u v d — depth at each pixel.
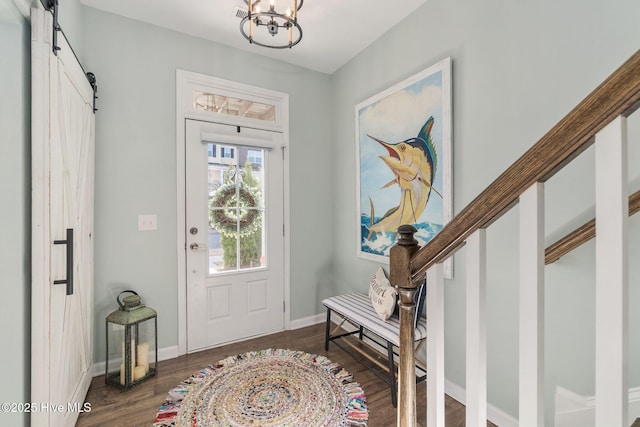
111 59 2.23
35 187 1.21
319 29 2.45
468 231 0.71
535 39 1.52
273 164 2.94
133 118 2.30
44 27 1.22
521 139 1.58
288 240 3.02
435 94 2.02
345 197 3.04
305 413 1.76
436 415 0.81
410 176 2.23
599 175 0.49
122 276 2.27
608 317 0.48
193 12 2.25
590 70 1.34
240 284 2.77
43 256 1.22
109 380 2.04
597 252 0.50
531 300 0.59
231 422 1.68
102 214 2.19
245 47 2.72
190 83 2.56
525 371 0.60
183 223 2.50
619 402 0.47
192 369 2.25
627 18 1.23
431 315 0.83
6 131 1.15
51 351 1.27
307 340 2.77
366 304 2.42
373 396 1.93
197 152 2.57
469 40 1.84
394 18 2.31
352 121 2.92
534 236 0.58
